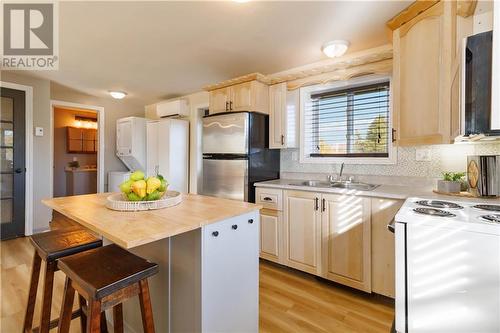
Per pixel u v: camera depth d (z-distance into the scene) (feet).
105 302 3.27
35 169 11.64
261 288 7.31
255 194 9.21
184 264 4.10
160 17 6.58
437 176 7.30
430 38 5.31
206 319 3.90
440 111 5.08
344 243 7.11
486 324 3.41
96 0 5.88
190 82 12.25
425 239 3.79
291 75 9.40
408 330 3.90
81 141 20.39
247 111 9.50
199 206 4.73
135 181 4.54
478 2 4.48
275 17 6.55
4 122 10.82
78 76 11.39
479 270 3.45
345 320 5.89
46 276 4.44
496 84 3.44
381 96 8.61
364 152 8.99
